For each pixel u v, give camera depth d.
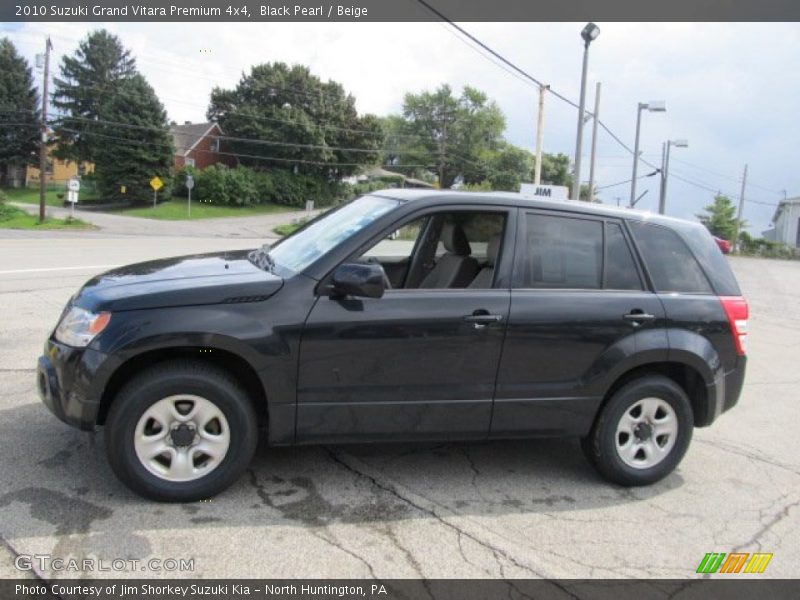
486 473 4.43
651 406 4.37
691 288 4.48
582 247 4.30
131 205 66.06
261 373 3.66
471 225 4.29
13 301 9.35
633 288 4.34
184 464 3.68
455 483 4.24
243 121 78.69
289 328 3.68
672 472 4.66
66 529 3.34
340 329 3.75
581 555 3.49
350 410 3.84
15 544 3.18
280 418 3.76
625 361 4.20
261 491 3.91
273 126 79.00
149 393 3.55
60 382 3.62
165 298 3.61
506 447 4.92
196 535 3.38
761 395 7.16
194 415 3.68
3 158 73.81
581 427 4.23
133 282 3.87
